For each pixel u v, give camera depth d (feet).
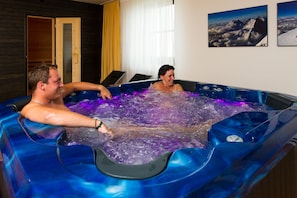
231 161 2.92
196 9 12.17
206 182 2.53
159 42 14.19
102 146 4.75
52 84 5.51
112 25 17.47
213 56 11.72
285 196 3.84
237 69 10.84
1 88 15.15
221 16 11.10
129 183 2.50
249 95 7.91
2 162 3.60
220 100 8.84
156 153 4.42
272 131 3.91
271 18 9.41
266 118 4.63
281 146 3.69
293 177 4.05
